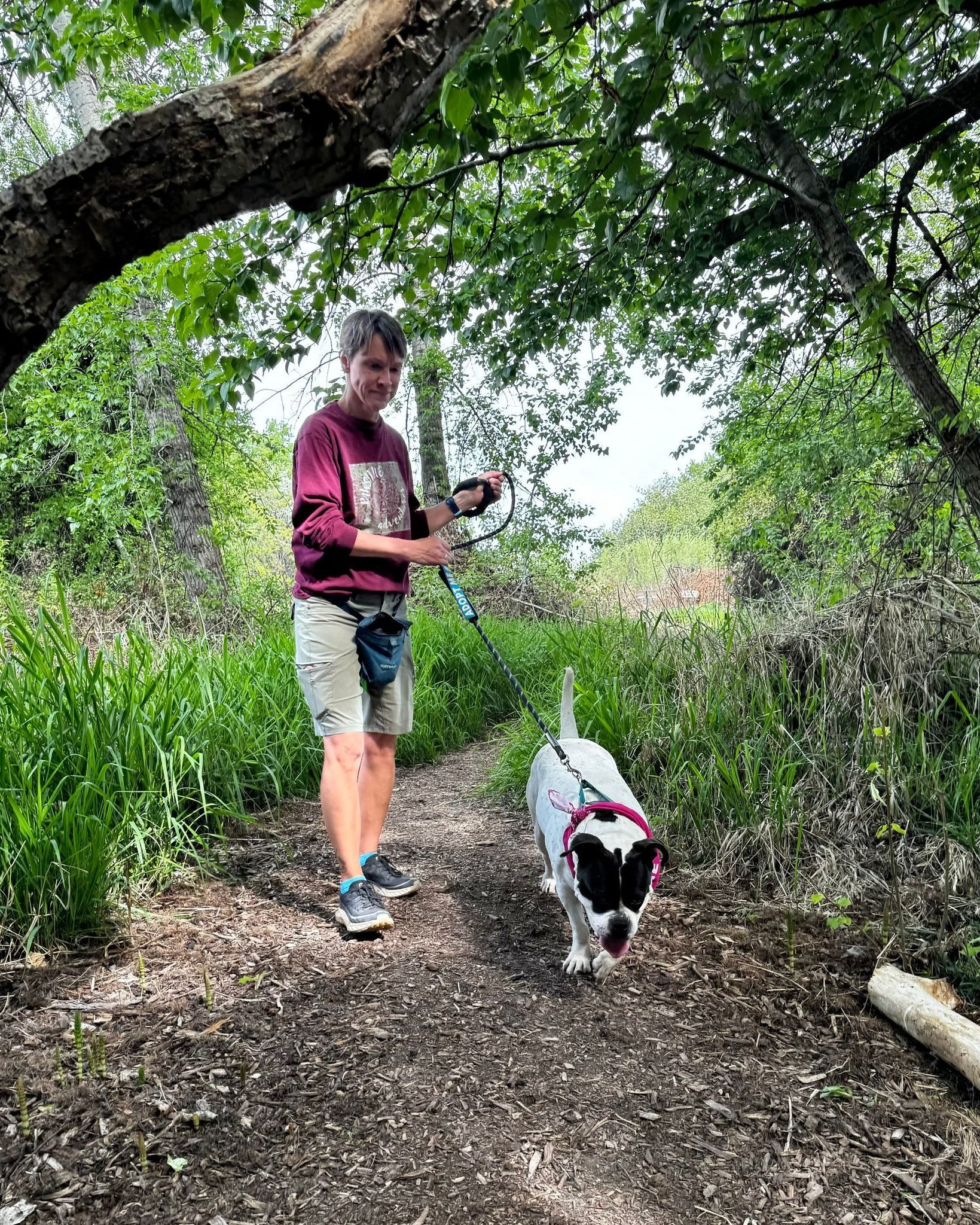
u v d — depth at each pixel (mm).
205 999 2428
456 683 6844
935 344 4852
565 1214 1731
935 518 4332
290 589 10180
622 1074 2215
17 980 2477
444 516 3344
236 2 2312
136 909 2980
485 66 1844
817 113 3965
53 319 947
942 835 3363
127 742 3465
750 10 2953
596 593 9805
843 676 3992
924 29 3375
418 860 3758
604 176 3160
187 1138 1866
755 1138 2010
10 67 3725
